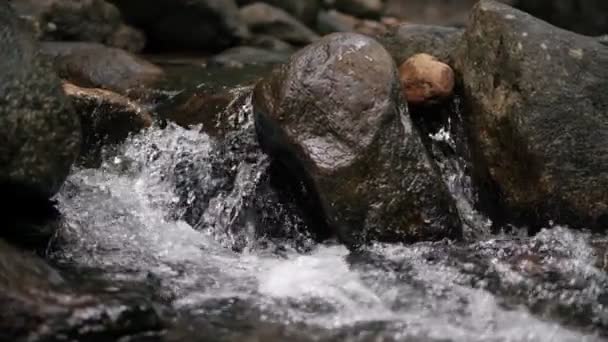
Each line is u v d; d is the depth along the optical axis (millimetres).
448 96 7445
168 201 7379
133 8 11781
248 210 7184
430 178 6707
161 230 7051
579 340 5527
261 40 12578
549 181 6785
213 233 7164
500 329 5629
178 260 6578
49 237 6379
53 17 10750
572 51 7078
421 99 7414
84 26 11086
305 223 6988
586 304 5957
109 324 5203
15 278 5266
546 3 16016
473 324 5676
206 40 12211
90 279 5957
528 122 6852
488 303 5922
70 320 5121
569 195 6785
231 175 7379
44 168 5973
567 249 6543
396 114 6723
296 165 6844
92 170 7500
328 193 6543
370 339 5441
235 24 12352
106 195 7270
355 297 5988
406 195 6625
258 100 7020
